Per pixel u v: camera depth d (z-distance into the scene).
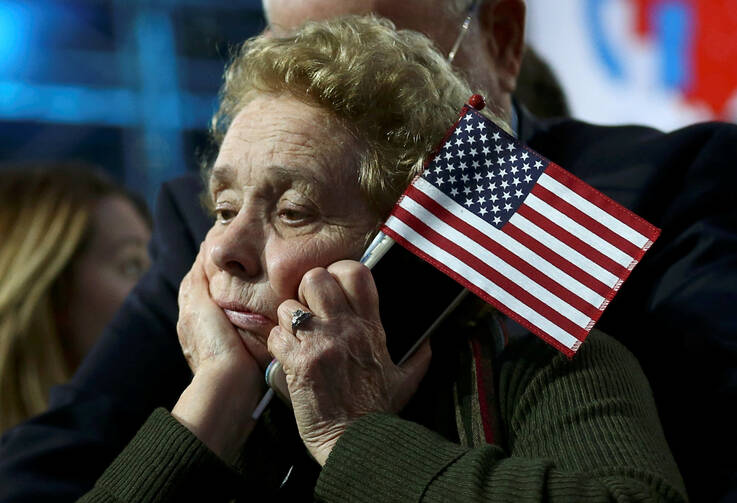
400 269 1.47
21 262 2.86
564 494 1.20
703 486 1.63
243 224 1.50
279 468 1.54
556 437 1.34
